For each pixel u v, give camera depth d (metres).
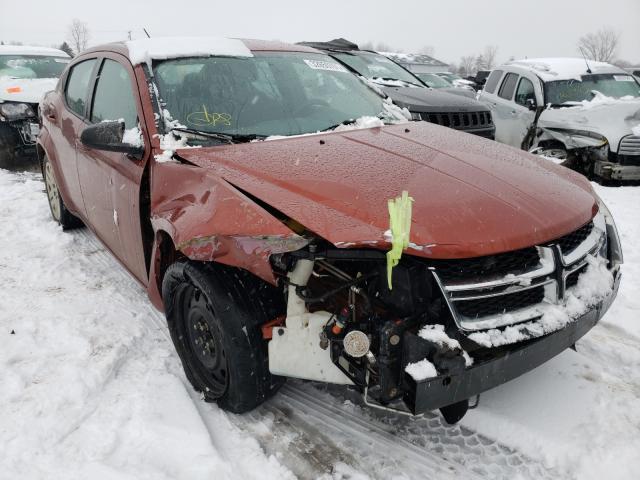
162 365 3.02
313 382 2.90
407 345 2.02
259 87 3.40
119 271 4.40
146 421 2.51
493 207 2.29
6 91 8.21
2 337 3.30
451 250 2.07
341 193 2.31
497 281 2.12
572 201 2.55
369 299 2.16
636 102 8.00
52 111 4.82
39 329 3.40
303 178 2.45
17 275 4.29
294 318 2.24
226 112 3.15
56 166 4.68
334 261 2.32
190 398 2.71
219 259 2.30
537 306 2.24
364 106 3.71
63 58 10.37
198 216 2.38
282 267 2.16
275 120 3.23
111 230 3.59
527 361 2.18
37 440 2.43
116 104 3.49
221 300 2.37
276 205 2.26
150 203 2.96
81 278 4.25
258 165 2.59
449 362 2.01
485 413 2.58
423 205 2.24
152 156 2.90
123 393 2.77
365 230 2.10
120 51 3.65
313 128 3.27
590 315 2.37
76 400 2.71
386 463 2.35
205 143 2.93
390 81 8.22
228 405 2.58
